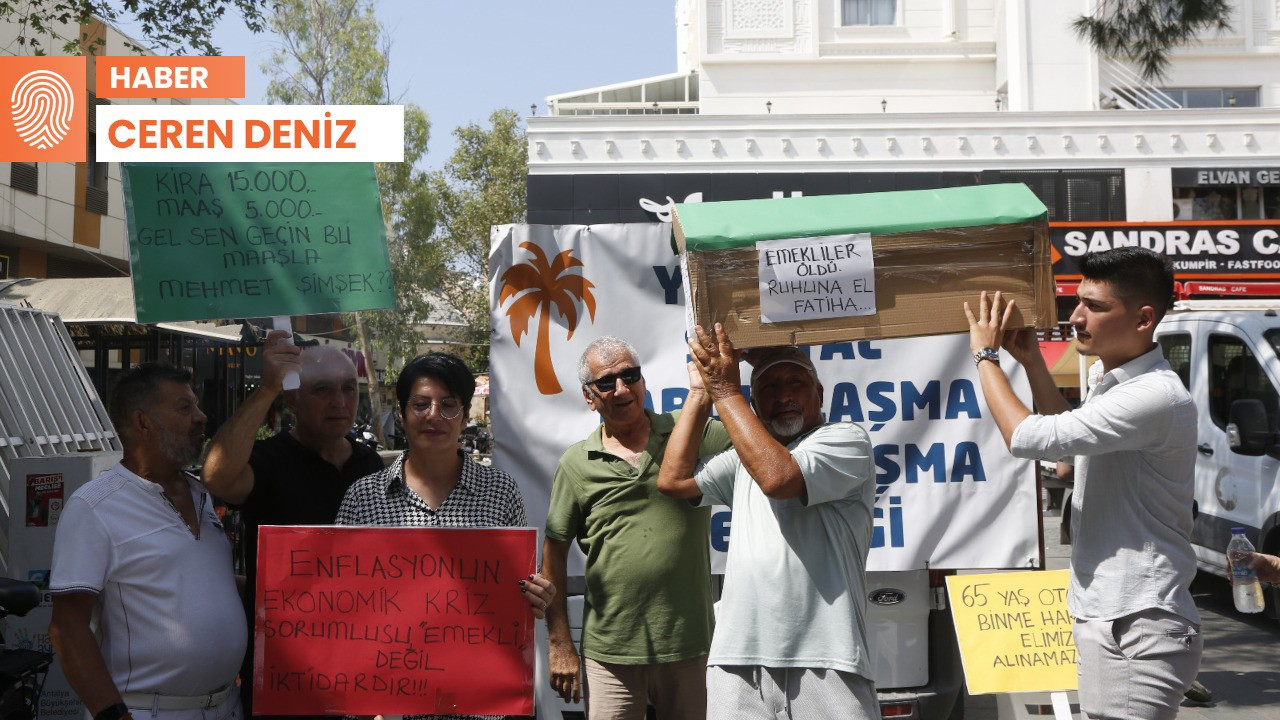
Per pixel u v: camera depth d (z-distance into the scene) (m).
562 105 25.92
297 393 3.92
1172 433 2.90
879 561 4.68
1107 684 3.00
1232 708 6.29
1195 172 16.94
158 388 3.11
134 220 3.36
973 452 4.69
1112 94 21.00
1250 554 3.52
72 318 14.95
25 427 6.79
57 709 4.52
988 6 22.61
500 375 4.73
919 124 16.27
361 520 3.39
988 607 4.50
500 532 3.18
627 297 4.75
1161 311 3.04
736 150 15.64
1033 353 3.14
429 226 31.08
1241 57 21.09
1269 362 7.83
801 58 22.59
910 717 4.75
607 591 3.74
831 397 4.70
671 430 3.85
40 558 4.60
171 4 11.73
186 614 3.04
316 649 3.16
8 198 18.92
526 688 3.15
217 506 5.08
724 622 3.11
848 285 2.99
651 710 4.89
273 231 3.46
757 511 3.16
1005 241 3.01
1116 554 3.00
